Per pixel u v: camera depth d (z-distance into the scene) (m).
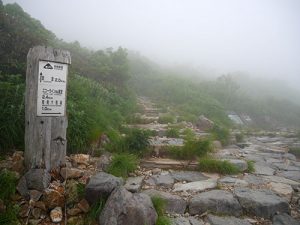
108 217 3.32
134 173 5.21
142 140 6.07
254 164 6.73
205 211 4.20
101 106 7.96
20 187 3.70
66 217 3.54
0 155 4.53
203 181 5.13
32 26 10.71
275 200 4.38
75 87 7.44
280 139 11.31
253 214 4.25
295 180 5.76
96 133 5.70
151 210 3.51
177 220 3.88
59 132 4.07
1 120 4.78
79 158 4.84
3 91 5.23
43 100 3.86
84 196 3.75
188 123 10.65
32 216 3.50
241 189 4.82
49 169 4.02
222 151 7.76
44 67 3.80
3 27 7.98
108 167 4.84
